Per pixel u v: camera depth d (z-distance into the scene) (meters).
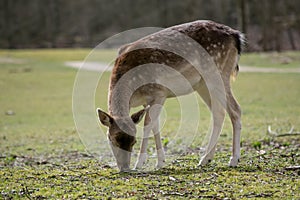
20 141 16.05
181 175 9.33
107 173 9.77
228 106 10.41
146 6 86.31
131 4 87.50
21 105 26.11
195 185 8.56
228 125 17.25
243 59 41.88
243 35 10.81
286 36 62.78
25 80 35.75
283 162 10.28
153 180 9.01
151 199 7.83
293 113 19.92
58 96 29.23
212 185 8.49
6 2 89.69
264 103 23.19
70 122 20.44
